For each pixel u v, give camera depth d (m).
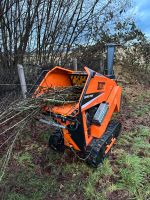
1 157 4.38
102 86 4.18
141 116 6.56
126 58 11.56
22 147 4.71
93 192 3.73
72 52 8.53
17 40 6.69
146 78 11.09
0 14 6.18
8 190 3.67
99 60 9.50
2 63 6.50
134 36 10.89
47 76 3.98
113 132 4.55
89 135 3.99
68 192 3.74
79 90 4.06
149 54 11.45
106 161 4.31
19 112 3.70
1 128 4.75
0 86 6.14
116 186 3.85
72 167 4.21
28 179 3.91
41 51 7.40
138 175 4.01
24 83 5.76
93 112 4.11
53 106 3.76
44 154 4.52
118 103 4.77
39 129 5.27
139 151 4.75
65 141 4.00
